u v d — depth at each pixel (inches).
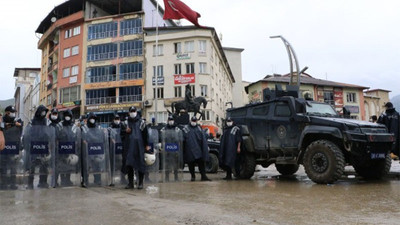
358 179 347.9
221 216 158.1
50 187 293.7
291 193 241.8
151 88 1581.0
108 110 1624.0
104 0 1729.8
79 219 152.6
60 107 1782.7
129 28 1665.8
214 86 1633.9
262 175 456.8
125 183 340.2
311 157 309.7
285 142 355.3
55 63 1910.7
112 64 1669.5
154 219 151.8
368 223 142.3
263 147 378.3
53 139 299.7
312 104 362.3
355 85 1979.6
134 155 280.7
